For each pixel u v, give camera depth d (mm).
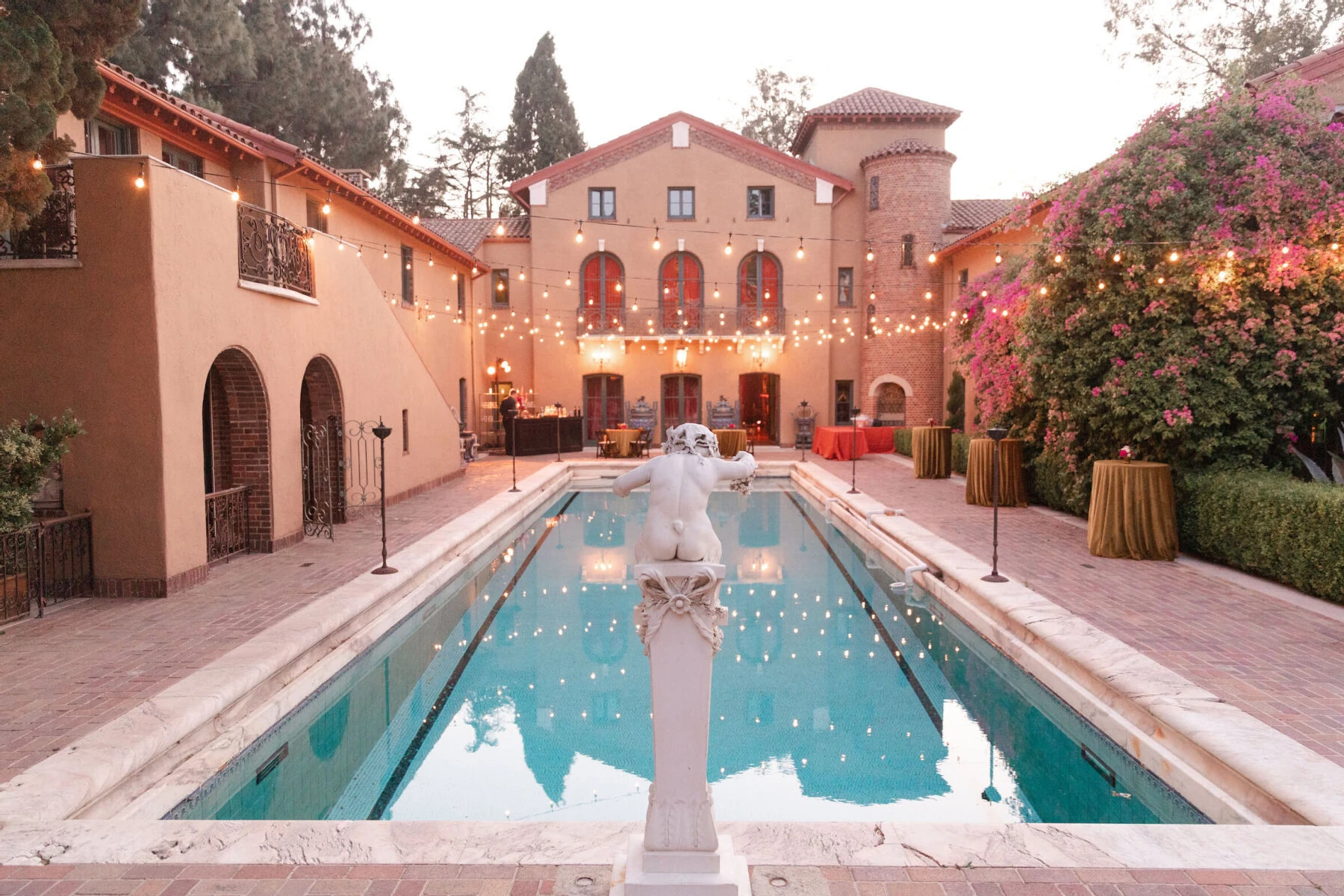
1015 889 3311
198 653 6094
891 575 10516
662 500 3109
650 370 24766
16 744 4566
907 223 23797
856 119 25094
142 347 7660
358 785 5078
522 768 5332
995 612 7527
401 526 11836
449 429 17734
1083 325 10531
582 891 3295
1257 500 8266
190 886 3318
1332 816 3754
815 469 19500
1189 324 9883
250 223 9531
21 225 6984
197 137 12062
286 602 7516
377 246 17719
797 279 24531
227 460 10078
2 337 7750
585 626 8391
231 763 5125
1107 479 9453
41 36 6582
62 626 6766
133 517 7734
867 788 5012
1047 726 6012
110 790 4230
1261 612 7168
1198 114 10031
